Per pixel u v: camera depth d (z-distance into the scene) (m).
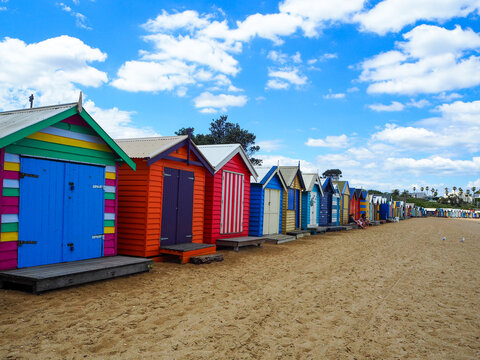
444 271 11.12
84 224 7.88
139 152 9.85
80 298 6.04
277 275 9.16
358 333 5.37
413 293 8.09
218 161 12.70
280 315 5.96
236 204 14.52
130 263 7.75
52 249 7.17
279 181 18.66
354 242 18.84
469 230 36.72
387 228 33.31
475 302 7.51
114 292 6.57
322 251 14.45
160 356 4.13
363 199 37.44
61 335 4.50
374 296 7.64
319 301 6.98
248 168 15.16
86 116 7.59
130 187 9.83
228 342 4.68
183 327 5.10
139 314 5.50
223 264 10.15
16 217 6.50
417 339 5.26
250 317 5.75
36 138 6.80
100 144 8.22
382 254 14.57
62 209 7.36
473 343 5.18
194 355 4.22
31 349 4.05
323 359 4.38
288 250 14.09
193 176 11.62
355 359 4.44
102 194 8.31
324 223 26.59
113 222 8.66
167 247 10.01
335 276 9.51
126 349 4.25
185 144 10.99
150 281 7.60
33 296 5.93
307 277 9.16
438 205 128.50
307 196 22.78
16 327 4.65
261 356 4.33
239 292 7.24
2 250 6.30
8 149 6.34
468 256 15.12
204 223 13.03
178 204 10.89
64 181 7.40
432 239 23.09
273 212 18.17
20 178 6.55
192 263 9.91
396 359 4.51
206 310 5.93
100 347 4.25
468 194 193.75
